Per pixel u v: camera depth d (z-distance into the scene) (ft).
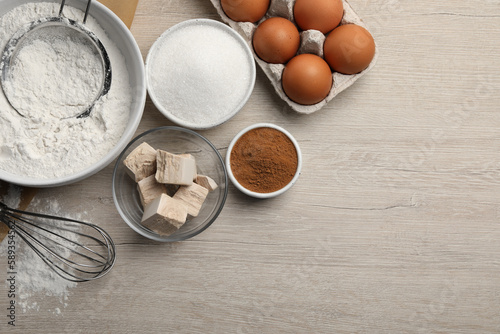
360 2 2.05
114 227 1.98
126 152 1.97
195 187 1.89
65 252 1.97
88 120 1.86
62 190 1.97
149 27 2.01
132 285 1.99
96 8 1.85
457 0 2.06
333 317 2.04
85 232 1.98
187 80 1.91
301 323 2.03
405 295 2.05
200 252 2.01
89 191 1.98
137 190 1.99
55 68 1.87
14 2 1.84
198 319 2.01
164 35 1.93
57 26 1.84
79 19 1.86
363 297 2.04
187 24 1.94
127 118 1.88
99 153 1.85
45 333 1.97
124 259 1.99
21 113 1.85
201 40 1.93
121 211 1.90
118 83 1.89
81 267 1.98
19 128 1.83
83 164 1.84
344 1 1.97
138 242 1.99
